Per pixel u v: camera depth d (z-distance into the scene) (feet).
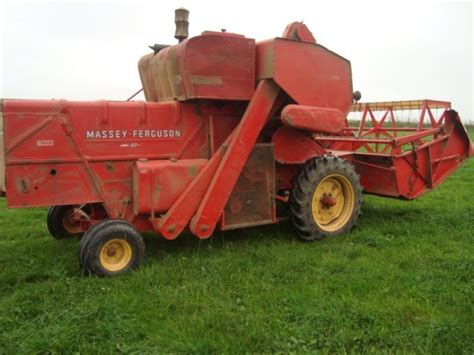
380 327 11.16
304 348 10.35
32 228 21.52
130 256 15.01
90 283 14.05
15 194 14.79
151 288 13.67
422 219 22.12
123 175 16.38
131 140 16.39
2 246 18.57
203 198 16.46
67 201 15.55
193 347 10.32
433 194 29.01
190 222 16.35
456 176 37.45
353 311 11.87
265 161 18.12
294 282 14.19
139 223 16.71
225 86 16.80
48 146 15.11
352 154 23.07
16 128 14.65
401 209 24.56
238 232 20.08
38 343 10.56
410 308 12.14
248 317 11.73
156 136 16.80
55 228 19.40
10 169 14.66
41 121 14.98
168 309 12.37
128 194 16.52
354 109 26.94
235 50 16.85
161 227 15.75
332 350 10.50
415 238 18.84
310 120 17.52
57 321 11.73
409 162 22.48
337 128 18.43
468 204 25.55
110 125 16.02
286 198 19.43
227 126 18.19
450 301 12.71
